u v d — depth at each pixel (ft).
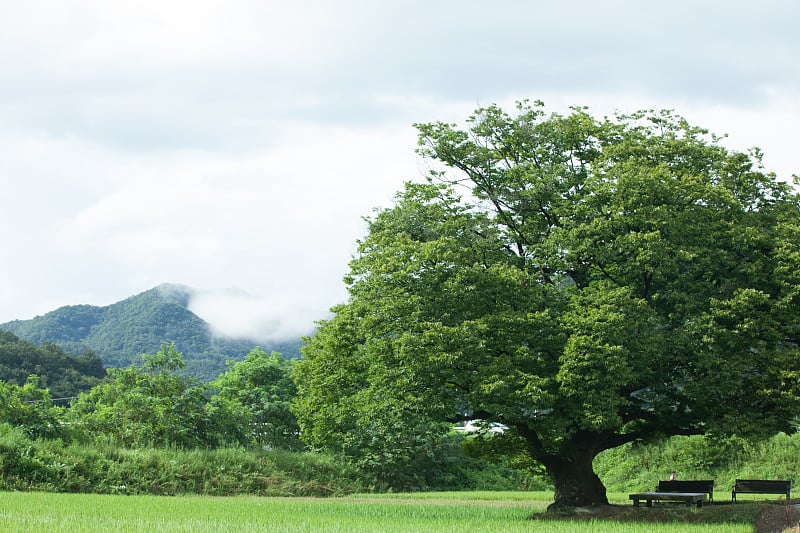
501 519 80.64
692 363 87.92
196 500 100.32
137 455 127.13
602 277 97.86
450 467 203.92
